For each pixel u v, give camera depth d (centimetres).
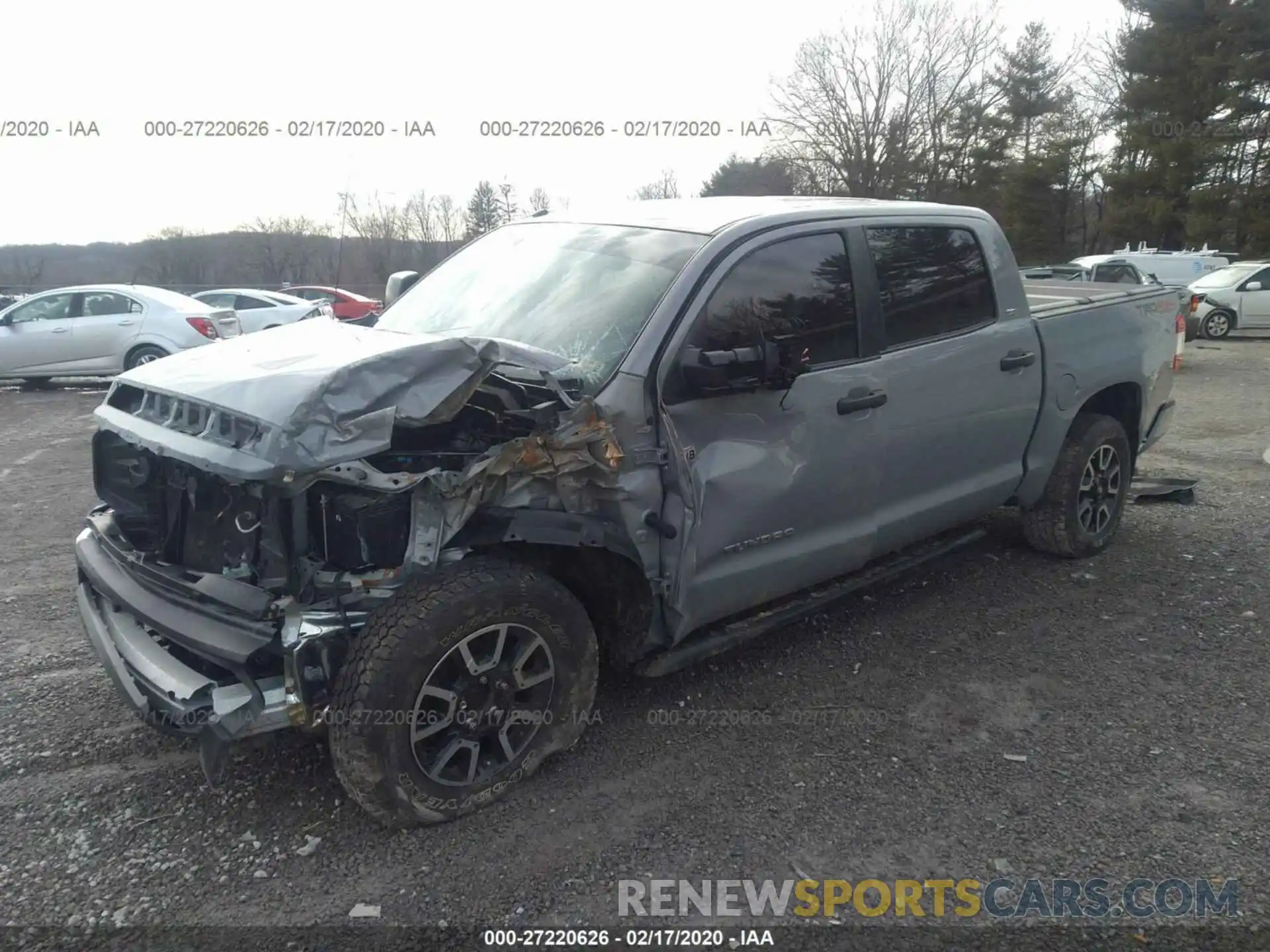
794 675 399
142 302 1285
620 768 328
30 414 1124
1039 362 466
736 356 312
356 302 2034
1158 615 461
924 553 459
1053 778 323
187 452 272
